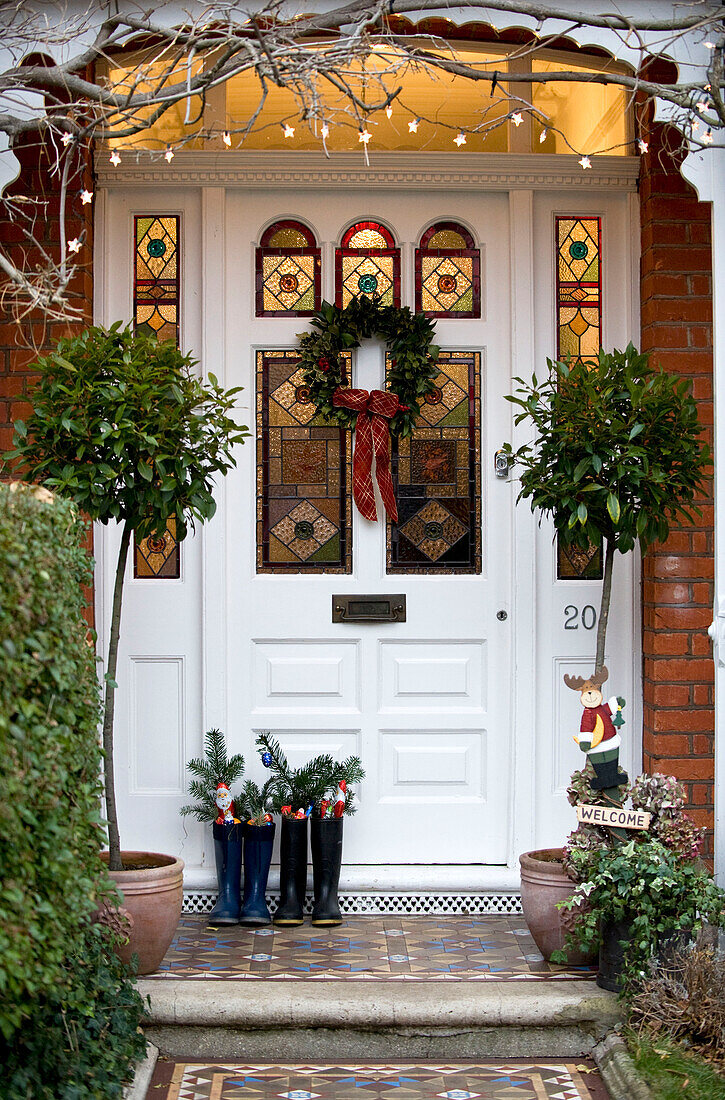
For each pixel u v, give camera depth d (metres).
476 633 5.08
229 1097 3.49
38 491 3.12
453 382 5.13
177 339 5.08
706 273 4.89
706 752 4.80
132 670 5.01
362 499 4.98
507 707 5.07
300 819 4.68
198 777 4.99
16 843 2.56
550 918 4.14
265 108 5.17
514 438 5.07
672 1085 3.32
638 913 3.82
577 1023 3.81
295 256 5.12
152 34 4.07
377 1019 3.79
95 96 3.69
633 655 5.03
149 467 3.81
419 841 5.05
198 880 4.87
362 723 5.06
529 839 5.00
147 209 5.07
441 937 4.56
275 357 5.11
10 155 3.91
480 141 5.20
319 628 5.06
